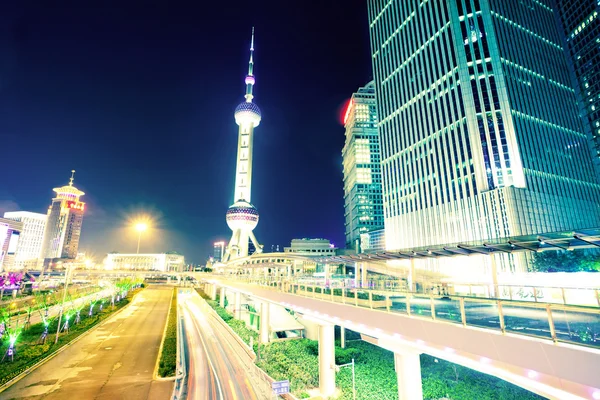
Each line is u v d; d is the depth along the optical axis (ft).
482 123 304.50
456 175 318.04
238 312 242.78
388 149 425.69
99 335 181.78
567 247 63.67
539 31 372.17
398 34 428.15
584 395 37.70
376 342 88.94
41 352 139.44
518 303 46.11
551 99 343.46
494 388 92.99
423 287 92.32
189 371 126.11
